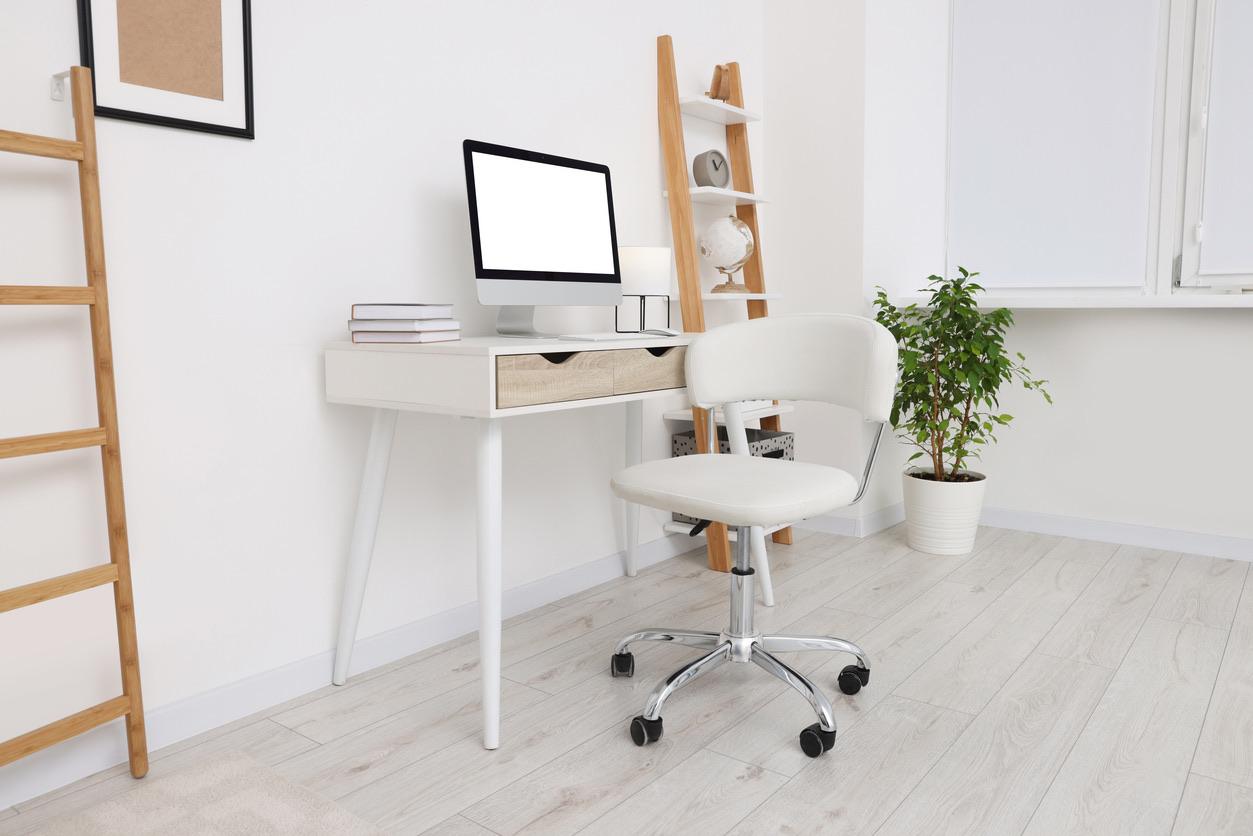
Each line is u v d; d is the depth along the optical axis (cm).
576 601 263
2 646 154
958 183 396
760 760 169
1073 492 333
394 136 211
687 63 302
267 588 193
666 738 178
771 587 261
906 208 359
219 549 184
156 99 167
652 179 290
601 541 282
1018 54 378
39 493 157
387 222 211
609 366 192
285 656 197
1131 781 160
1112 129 362
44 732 147
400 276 214
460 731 182
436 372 173
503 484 246
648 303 291
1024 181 382
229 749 174
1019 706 190
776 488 176
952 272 402
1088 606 254
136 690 162
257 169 184
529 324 221
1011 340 340
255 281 186
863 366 195
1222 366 301
